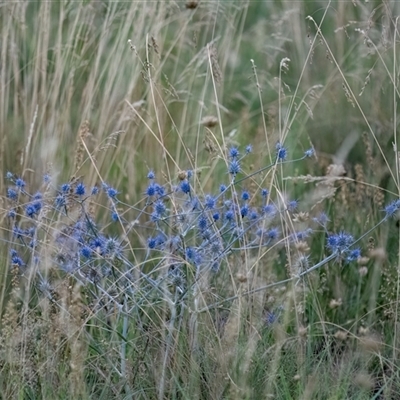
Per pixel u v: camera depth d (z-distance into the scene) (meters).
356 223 6.57
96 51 7.82
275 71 8.77
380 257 5.67
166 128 7.50
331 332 5.73
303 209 6.65
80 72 7.85
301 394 4.79
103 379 4.95
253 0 9.58
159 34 7.78
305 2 8.95
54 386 4.81
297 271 5.21
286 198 5.89
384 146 7.25
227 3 8.55
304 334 5.13
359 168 6.76
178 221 5.18
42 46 7.44
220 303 4.95
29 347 4.96
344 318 5.95
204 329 4.95
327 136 7.78
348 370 5.09
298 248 5.09
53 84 7.27
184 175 5.20
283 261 6.32
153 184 5.30
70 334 4.79
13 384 4.77
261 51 8.73
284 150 5.30
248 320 5.09
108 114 7.25
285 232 5.66
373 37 7.75
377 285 5.86
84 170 6.87
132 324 5.11
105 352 4.86
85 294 5.31
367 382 4.88
